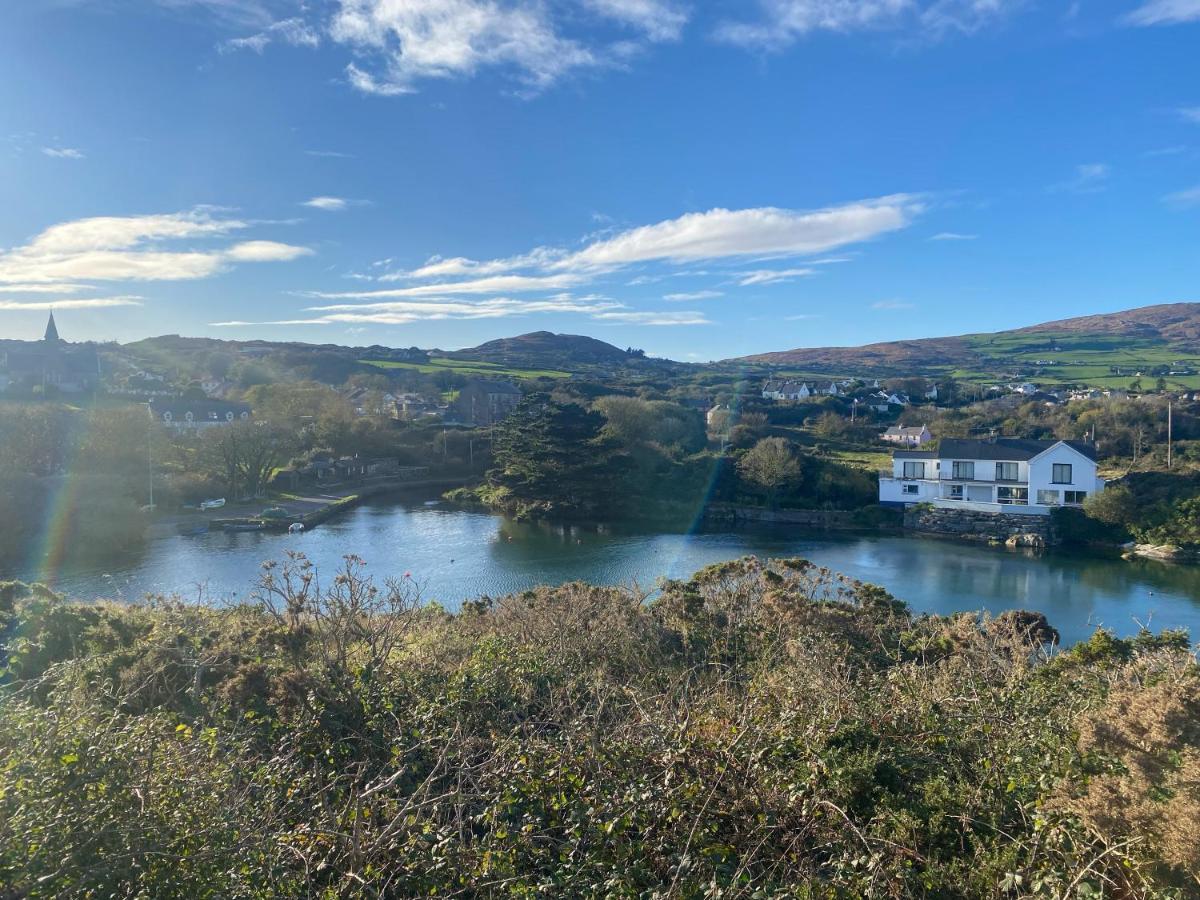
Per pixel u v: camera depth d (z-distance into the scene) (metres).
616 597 12.27
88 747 3.79
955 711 5.99
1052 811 4.23
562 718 6.09
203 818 3.69
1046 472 42.06
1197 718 4.33
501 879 3.80
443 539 38.06
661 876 4.04
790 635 9.88
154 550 33.78
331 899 3.56
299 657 7.73
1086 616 24.41
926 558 34.28
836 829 4.41
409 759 5.34
